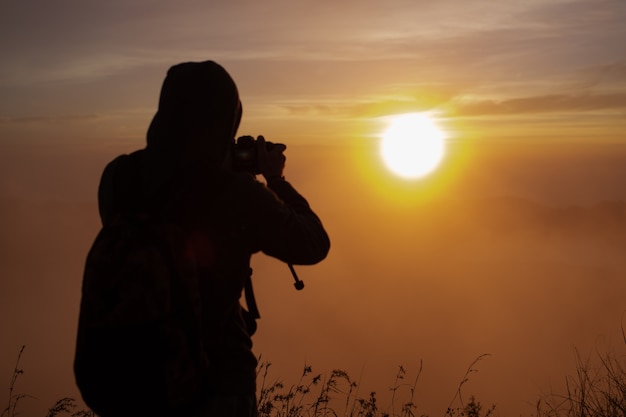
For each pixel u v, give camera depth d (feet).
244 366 7.72
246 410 7.60
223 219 7.42
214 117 7.71
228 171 7.62
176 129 7.63
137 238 7.09
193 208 7.36
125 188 7.70
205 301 7.48
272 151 8.54
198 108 7.65
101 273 7.06
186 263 7.14
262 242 7.55
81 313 7.16
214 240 7.42
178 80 7.85
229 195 7.44
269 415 14.99
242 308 8.38
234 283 7.61
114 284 6.95
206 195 7.38
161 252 7.02
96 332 6.93
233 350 7.68
